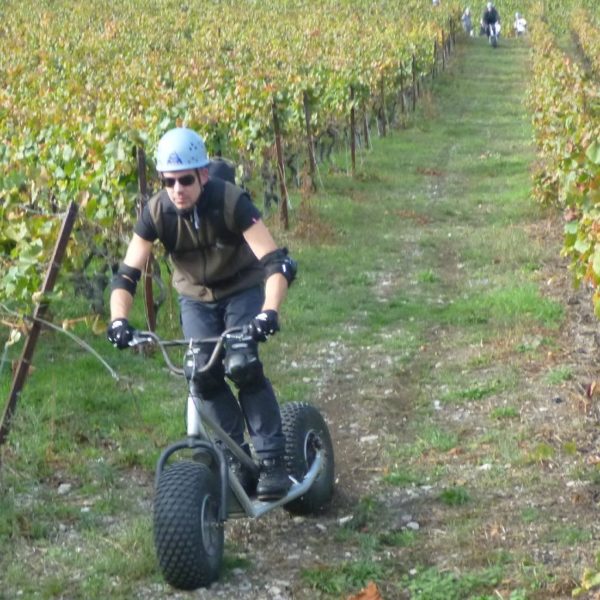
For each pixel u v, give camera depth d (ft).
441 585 21.77
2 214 33.88
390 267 53.98
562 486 26.68
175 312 42.50
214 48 134.21
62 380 34.91
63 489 27.17
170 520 21.36
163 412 32.53
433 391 35.09
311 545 24.14
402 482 27.55
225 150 55.01
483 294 47.06
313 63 107.86
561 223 62.28
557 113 63.62
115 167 39.34
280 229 60.13
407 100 124.67
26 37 128.47
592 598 20.92
